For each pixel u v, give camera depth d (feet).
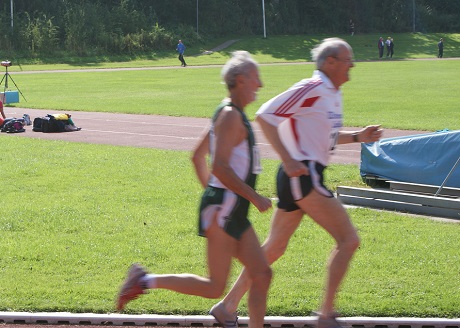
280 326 28.68
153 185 57.16
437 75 217.77
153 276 24.76
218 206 23.99
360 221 45.62
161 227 43.45
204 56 352.08
